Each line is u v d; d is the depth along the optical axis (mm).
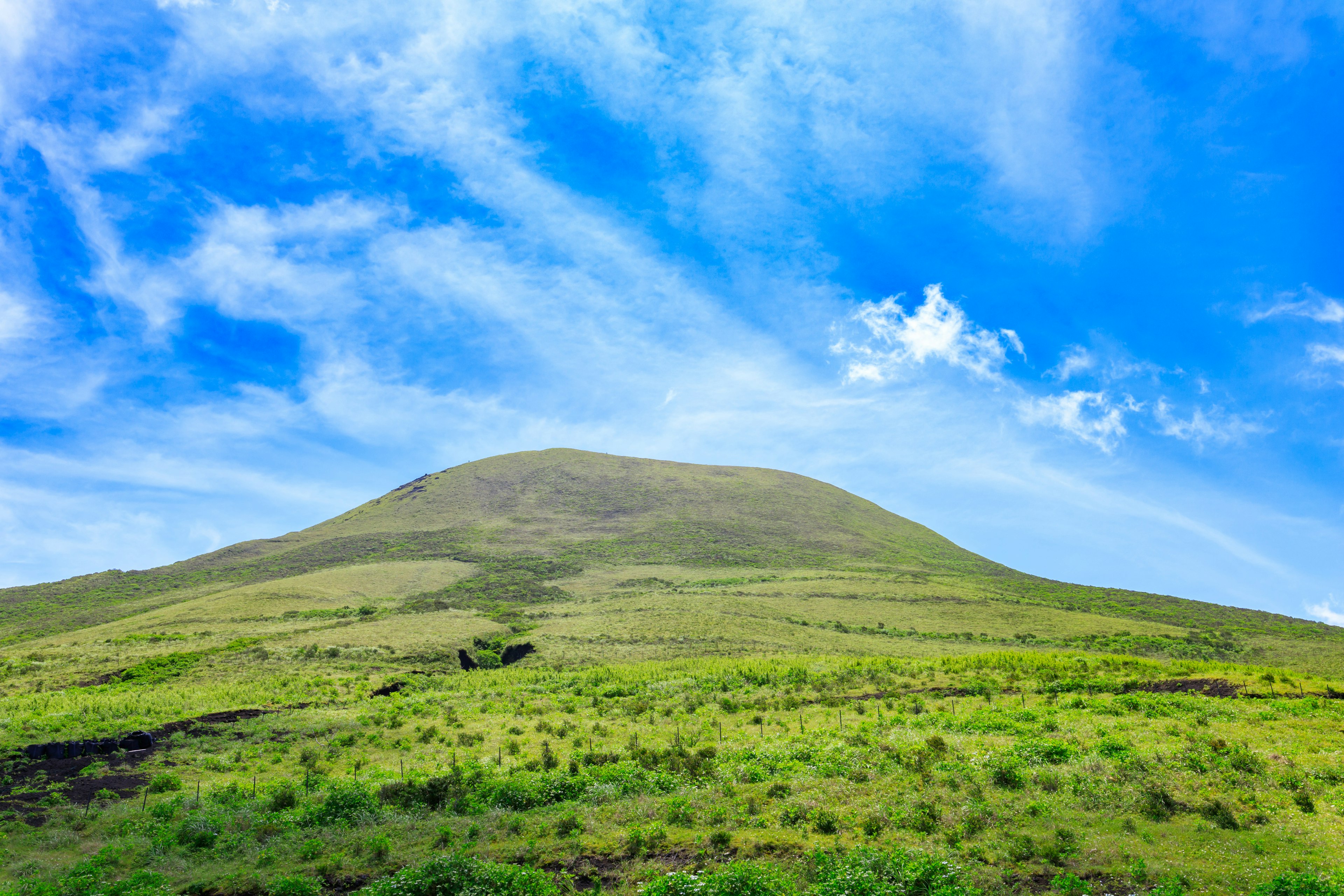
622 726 31375
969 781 17562
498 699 40375
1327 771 16828
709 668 47281
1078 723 25125
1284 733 21672
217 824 17906
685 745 26000
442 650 59250
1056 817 14727
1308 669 58719
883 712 30844
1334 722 22922
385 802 19422
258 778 23938
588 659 57250
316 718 32906
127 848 16562
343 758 26953
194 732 29156
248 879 14562
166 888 14281
